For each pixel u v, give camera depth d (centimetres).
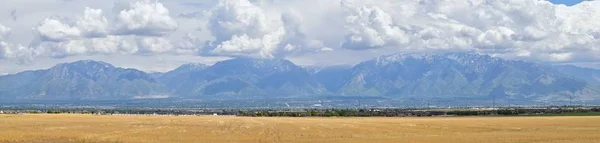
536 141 7306
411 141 7294
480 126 11931
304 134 8769
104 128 9812
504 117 18688
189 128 10162
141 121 12656
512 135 8681
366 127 11162
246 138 7631
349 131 9744
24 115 15612
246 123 12588
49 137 7106
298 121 14262
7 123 11025
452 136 8456
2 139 6644
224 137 7781
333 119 16450
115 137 7444
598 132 9525
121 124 11269
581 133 9219
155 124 11450
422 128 10981
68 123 11344
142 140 6975
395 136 8412
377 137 8119
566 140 7438
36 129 9106
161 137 7619
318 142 7031
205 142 6844
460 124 12838
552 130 10362
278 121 14088
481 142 7169
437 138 7931
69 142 6531
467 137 8188
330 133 9100
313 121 14338
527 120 15175
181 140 7100
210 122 12744
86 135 7644
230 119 15050
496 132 9725
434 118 18212
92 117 14712
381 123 13162
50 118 13562
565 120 14962
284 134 8694
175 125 11175
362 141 7225
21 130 8744
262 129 10169
